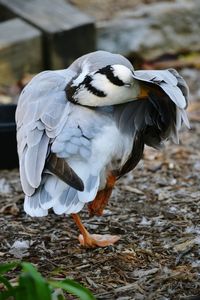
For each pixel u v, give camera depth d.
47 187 8.38
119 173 9.24
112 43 18.77
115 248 9.62
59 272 9.04
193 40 19.62
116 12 19.50
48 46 17.89
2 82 17.41
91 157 8.46
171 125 8.98
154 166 12.77
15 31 17.86
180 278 8.77
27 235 10.10
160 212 10.74
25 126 8.75
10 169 12.80
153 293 8.48
